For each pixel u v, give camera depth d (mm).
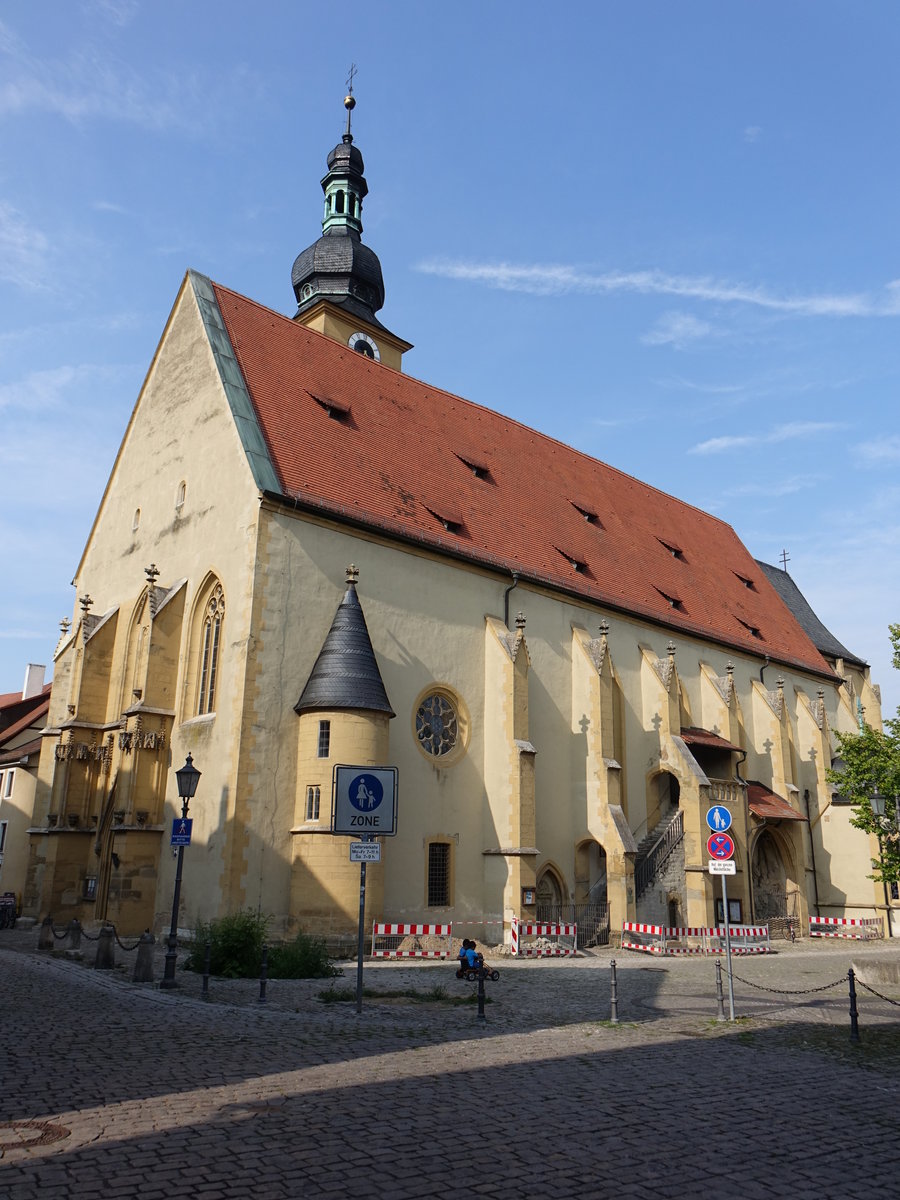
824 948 35969
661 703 38344
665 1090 10938
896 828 28125
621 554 43500
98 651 33938
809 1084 11578
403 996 18156
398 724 29594
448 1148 8359
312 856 25422
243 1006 16094
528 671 33969
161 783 28578
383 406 36500
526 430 45750
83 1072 10672
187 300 33875
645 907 35219
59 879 31312
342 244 49344
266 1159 7832
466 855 30641
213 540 29281
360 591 29438
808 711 49469
